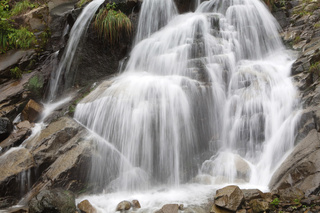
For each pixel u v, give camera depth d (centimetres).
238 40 925
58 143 680
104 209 548
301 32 954
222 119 751
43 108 895
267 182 584
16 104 890
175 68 823
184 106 704
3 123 739
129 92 734
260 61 881
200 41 856
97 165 635
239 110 731
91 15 1016
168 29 988
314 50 773
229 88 783
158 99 702
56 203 498
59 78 1015
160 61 865
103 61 988
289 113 666
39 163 635
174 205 513
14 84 960
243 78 773
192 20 943
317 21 966
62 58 1030
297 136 598
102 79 944
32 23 1201
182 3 1080
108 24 963
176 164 680
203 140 726
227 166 636
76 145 654
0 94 911
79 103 771
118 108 702
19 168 609
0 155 659
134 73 908
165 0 1045
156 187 637
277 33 991
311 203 451
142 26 1032
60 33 1215
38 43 1152
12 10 1308
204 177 639
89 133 684
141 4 1048
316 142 538
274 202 471
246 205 483
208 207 518
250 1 1020
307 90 665
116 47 998
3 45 1083
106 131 703
